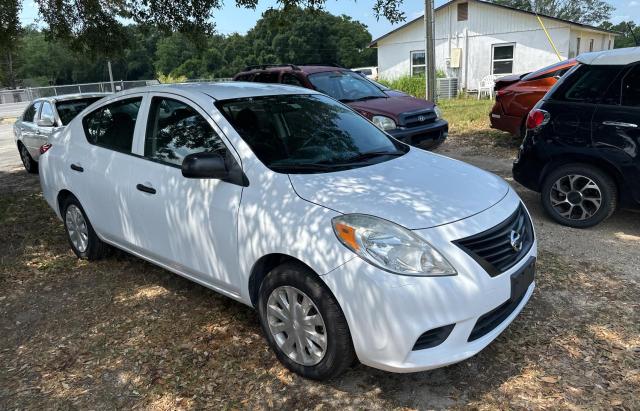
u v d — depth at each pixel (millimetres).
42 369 3240
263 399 2863
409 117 7578
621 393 2791
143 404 2867
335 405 2795
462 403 2771
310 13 7773
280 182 3094
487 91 19469
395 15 7129
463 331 2652
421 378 2990
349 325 2680
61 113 8516
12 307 4117
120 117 4289
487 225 2836
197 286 4281
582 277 4125
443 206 2881
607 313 3582
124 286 4363
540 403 2744
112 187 4113
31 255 5207
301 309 2910
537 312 3629
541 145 5234
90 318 3850
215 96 3727
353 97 8445
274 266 3172
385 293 2549
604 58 4895
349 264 2641
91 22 8758
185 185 3504
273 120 3650
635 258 4453
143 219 3867
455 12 21109
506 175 7531
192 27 8930
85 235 4809
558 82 5254
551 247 4754
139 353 3348
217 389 2961
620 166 4773
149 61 66125
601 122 4828
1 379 3162
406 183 3121
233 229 3174
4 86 63688
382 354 2617
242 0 7715
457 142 10305
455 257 2652
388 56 22812
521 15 19750
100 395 2961
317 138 3662
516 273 2863
